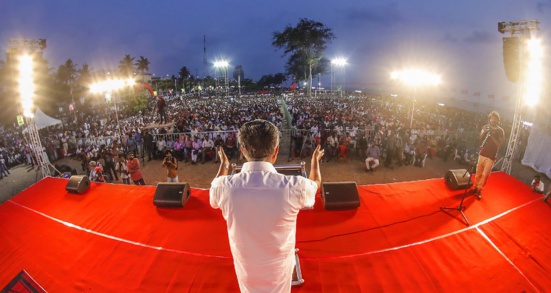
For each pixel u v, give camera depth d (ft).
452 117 76.69
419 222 13.82
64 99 130.21
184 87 323.78
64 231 14.47
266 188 4.90
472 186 16.51
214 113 87.56
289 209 4.95
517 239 12.58
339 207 14.64
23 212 16.42
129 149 46.21
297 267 10.78
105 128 67.72
